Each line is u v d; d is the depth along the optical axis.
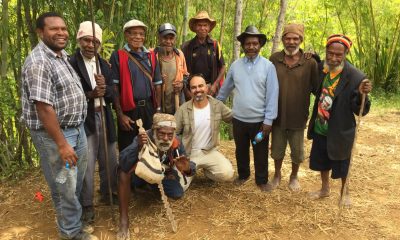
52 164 2.90
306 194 4.20
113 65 3.78
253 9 6.71
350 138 3.69
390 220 3.70
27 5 4.25
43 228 3.54
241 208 3.89
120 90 3.80
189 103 4.11
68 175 2.93
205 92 4.01
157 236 3.42
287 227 3.57
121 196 3.40
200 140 4.19
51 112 2.69
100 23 4.60
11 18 4.41
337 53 3.47
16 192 4.20
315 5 9.28
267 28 7.65
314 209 3.87
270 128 3.99
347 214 3.79
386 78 9.56
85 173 3.39
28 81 2.66
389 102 8.65
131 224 3.59
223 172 4.17
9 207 3.90
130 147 3.41
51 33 2.72
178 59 4.30
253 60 3.96
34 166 4.84
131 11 4.79
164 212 3.79
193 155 4.21
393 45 9.27
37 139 2.85
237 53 5.58
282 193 4.22
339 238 3.42
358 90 3.48
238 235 3.45
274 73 3.95
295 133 4.11
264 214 3.78
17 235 3.43
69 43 4.60
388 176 4.70
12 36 4.54
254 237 3.42
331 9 9.18
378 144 5.88
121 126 3.85
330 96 3.65
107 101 3.58
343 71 3.56
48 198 4.07
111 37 4.67
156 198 4.04
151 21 5.17
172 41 4.17
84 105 3.02
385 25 9.25
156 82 3.96
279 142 4.19
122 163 3.35
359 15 9.15
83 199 3.49
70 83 2.85
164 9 5.36
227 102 6.42
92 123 3.39
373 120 7.21
